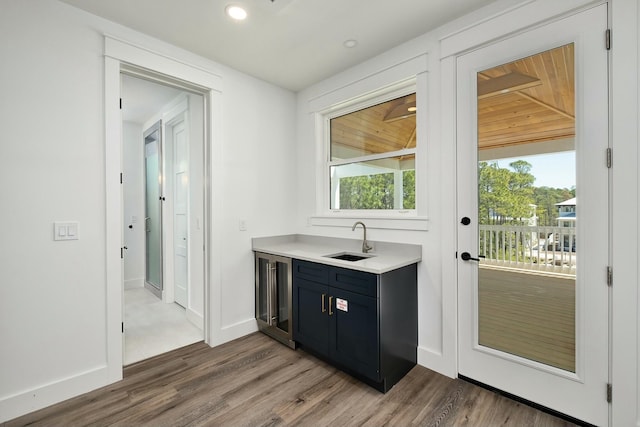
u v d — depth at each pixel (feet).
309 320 7.88
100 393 6.39
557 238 5.61
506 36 6.08
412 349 7.37
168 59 7.63
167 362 7.69
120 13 6.48
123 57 6.90
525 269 6.01
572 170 5.44
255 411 5.82
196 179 10.18
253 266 9.62
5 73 5.59
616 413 5.01
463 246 6.79
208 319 8.72
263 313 9.41
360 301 6.59
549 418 5.60
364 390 6.50
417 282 7.55
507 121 6.17
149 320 10.63
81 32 6.38
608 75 5.02
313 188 10.30
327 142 10.34
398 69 7.83
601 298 5.15
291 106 10.81
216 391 6.47
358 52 8.15
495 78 6.30
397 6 6.30
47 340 6.03
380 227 8.32
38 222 5.94
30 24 5.83
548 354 5.76
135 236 14.90
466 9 6.43
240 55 8.29
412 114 8.14
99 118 6.63
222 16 6.58
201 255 9.92
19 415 5.69
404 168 8.29
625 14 4.83
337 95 9.39
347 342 6.90
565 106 5.50
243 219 9.34
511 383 6.16
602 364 5.15
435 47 7.14
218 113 8.68
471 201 6.66
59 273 6.16
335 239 9.50
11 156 5.66
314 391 6.47
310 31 7.18
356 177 9.53
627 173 4.86
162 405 6.01
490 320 6.48
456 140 6.85
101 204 6.66
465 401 6.10
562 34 5.45
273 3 6.13
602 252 5.13
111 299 6.77
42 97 5.96
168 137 12.51
